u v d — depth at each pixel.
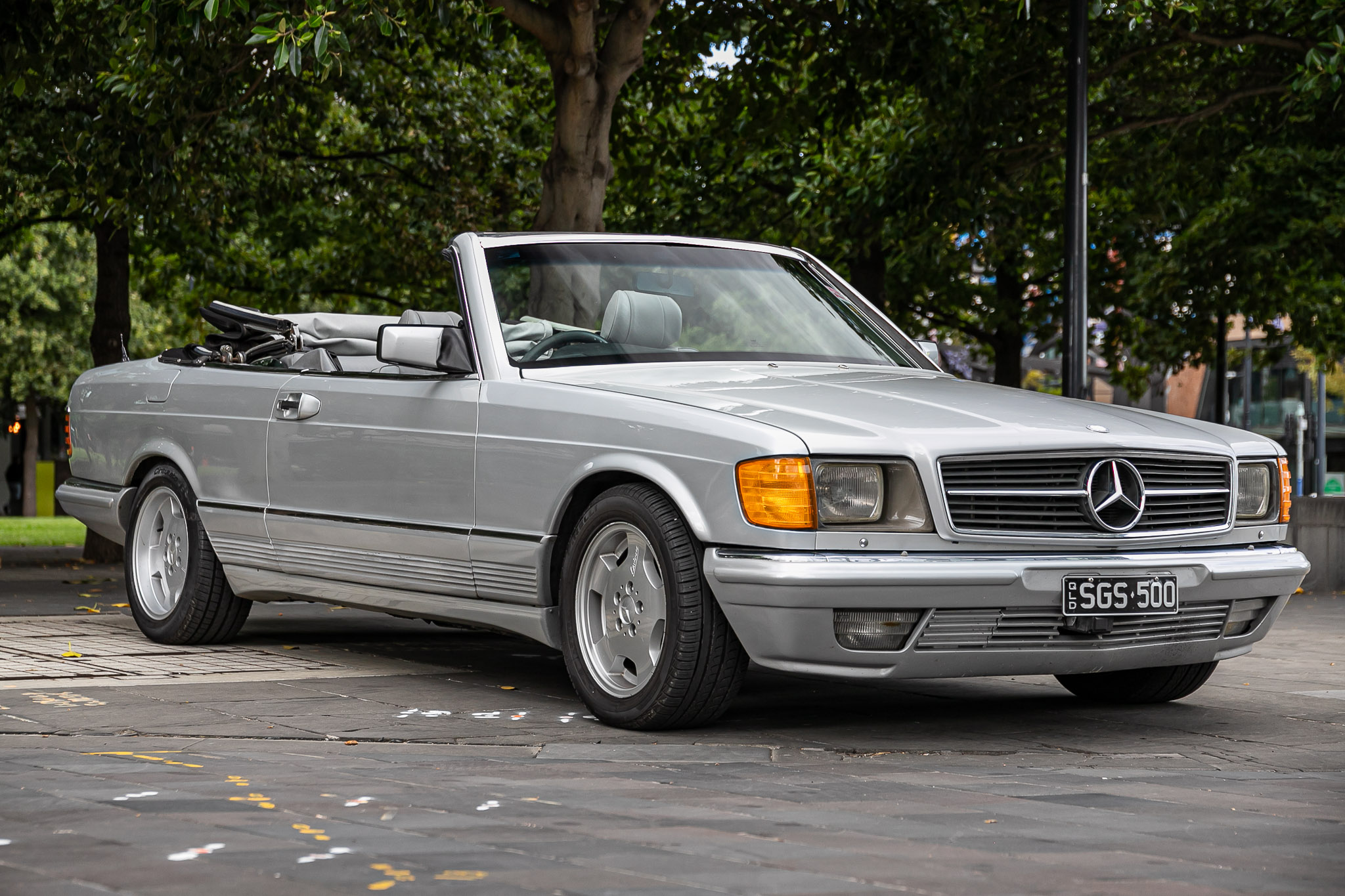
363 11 9.79
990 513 4.95
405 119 17.58
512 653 7.36
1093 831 3.35
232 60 12.65
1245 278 18.86
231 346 7.39
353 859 2.85
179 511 7.29
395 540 6.04
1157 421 5.61
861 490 4.84
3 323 35.62
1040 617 5.00
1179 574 5.21
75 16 12.50
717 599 4.92
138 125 12.91
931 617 4.86
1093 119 16.38
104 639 7.45
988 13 14.96
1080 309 10.23
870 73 14.12
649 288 6.15
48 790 3.61
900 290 21.27
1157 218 20.30
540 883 2.67
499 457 5.60
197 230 17.55
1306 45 13.81
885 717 5.57
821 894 2.64
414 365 5.79
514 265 6.05
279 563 6.70
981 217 16.50
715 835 3.18
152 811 3.34
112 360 16.28
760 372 5.80
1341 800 3.90
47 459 49.09
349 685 6.02
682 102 17.47
